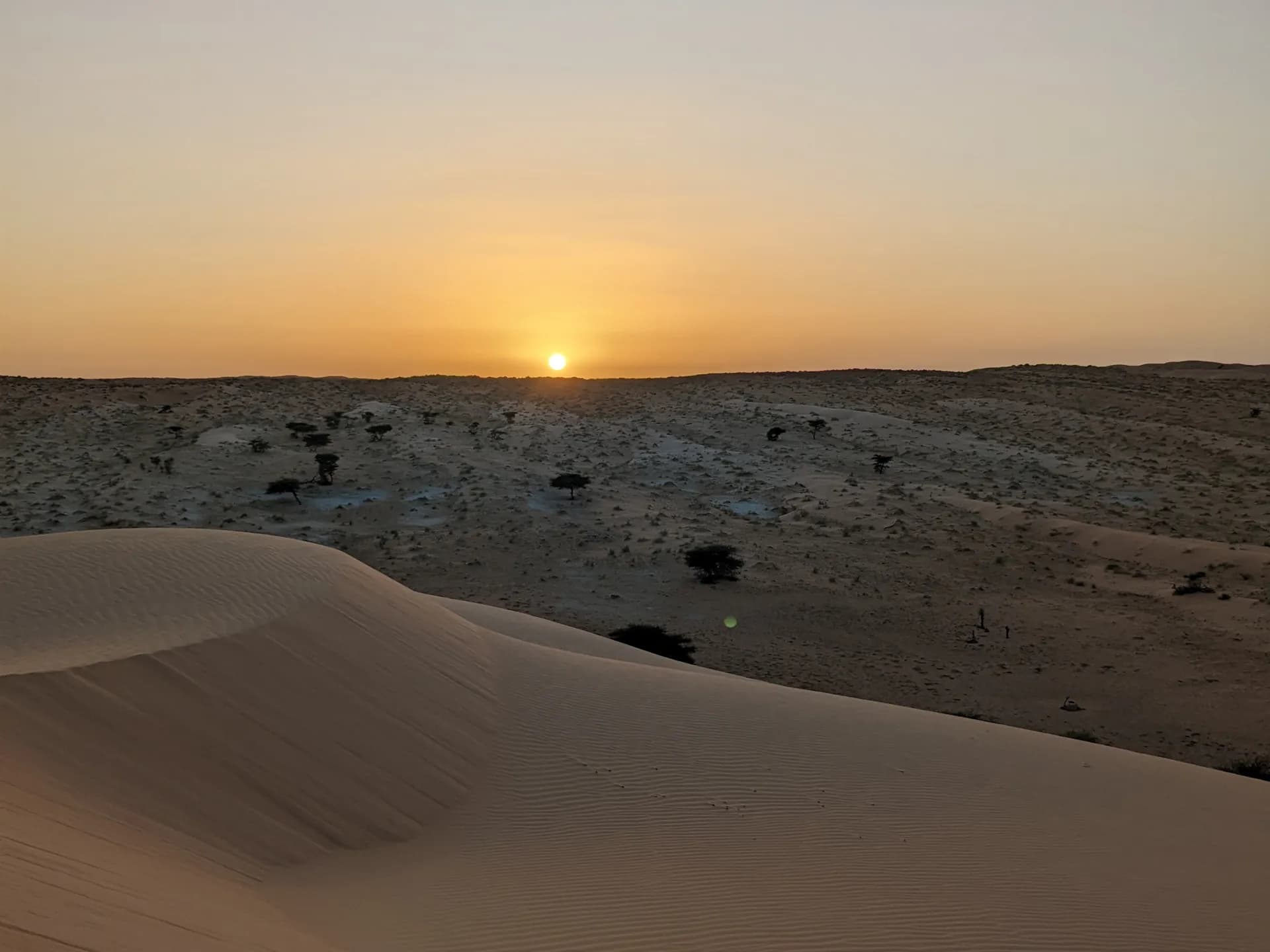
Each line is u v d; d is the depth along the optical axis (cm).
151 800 900
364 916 802
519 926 807
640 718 1473
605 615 3534
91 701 977
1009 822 1191
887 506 5334
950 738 1559
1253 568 4056
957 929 876
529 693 1513
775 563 4269
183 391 7994
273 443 6331
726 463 6575
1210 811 1329
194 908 680
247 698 1112
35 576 1441
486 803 1142
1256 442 7675
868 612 3653
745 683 1891
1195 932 912
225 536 1759
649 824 1105
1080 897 971
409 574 4006
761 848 1052
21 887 584
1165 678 2964
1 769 809
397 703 1269
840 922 871
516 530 4706
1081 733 2502
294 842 946
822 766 1342
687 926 838
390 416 7338
